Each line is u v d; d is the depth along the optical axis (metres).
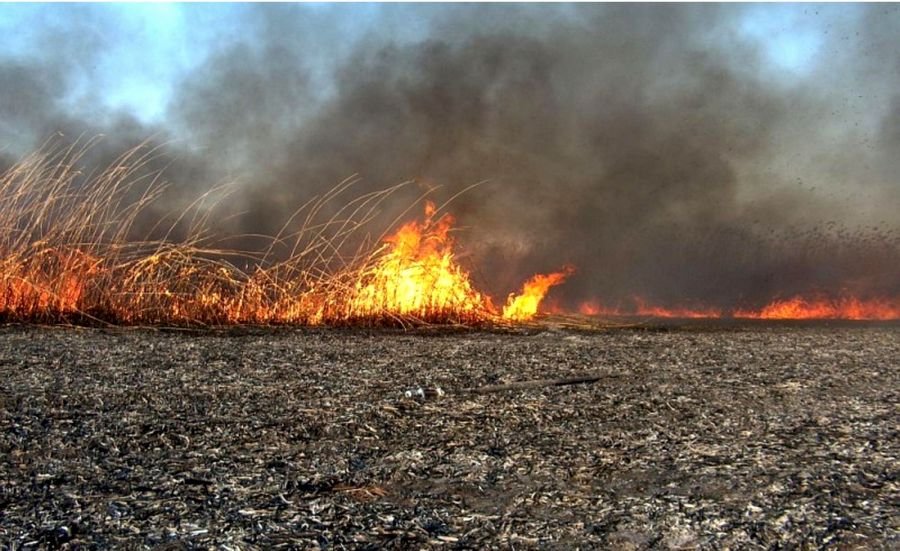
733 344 5.24
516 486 2.02
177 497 1.92
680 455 2.29
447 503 1.89
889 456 2.28
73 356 4.24
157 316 6.82
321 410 2.86
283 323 7.09
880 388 3.39
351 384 3.41
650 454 2.31
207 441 2.43
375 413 2.81
